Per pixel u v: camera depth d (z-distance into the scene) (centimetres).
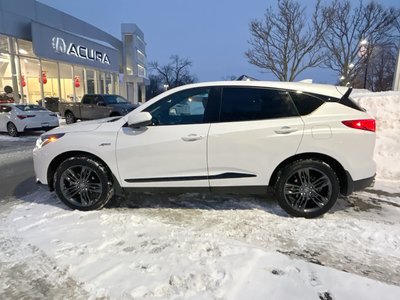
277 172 411
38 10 2119
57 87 2270
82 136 431
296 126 393
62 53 2192
